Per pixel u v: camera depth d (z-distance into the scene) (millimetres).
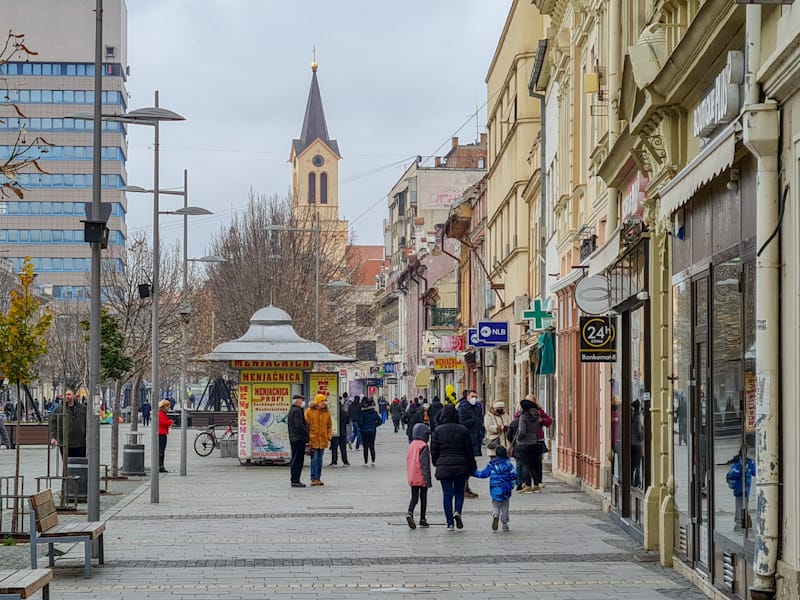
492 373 54719
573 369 30266
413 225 107500
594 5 27312
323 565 15961
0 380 20609
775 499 10750
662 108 15531
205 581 14523
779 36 10219
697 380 14266
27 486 29547
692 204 14555
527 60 45250
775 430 10750
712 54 12992
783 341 10688
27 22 149750
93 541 16719
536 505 24531
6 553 16969
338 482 31984
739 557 12000
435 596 13359
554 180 37062
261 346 38000
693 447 14398
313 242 71062
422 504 20531
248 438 38562
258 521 21781
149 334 35469
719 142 11555
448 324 76000
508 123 48969
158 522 21609
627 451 19781
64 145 150000
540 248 38656
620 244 19156
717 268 13148
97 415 16688
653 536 16859
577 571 15266
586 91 25562
